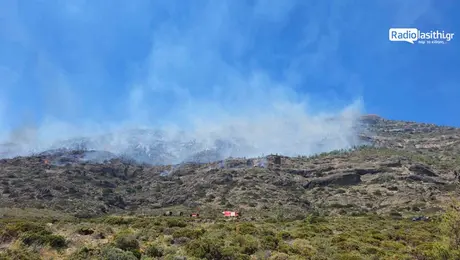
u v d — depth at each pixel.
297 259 25.98
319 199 137.38
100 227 33.72
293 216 98.19
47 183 145.38
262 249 28.34
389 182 145.75
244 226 43.94
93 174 181.75
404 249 34.19
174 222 45.38
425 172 156.75
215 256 24.56
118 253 21.31
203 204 128.75
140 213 114.31
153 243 27.61
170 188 168.75
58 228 32.00
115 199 143.62
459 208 27.11
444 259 24.95
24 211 94.94
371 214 102.12
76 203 124.19
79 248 23.83
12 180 145.75
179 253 23.88
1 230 26.14
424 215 92.69
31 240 24.38
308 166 181.50
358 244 34.66
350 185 153.62
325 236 41.81
